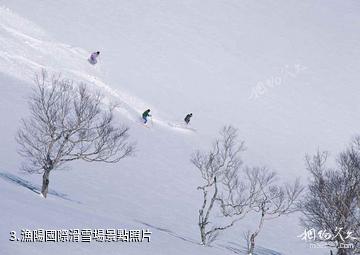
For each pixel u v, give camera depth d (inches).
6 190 1058.1
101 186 1700.3
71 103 1844.2
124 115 2519.7
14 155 1658.5
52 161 1283.2
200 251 1055.0
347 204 1203.9
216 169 1531.7
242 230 1708.9
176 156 2287.2
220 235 1574.8
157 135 2475.4
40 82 2374.5
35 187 1368.1
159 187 1893.5
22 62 2546.8
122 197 1652.3
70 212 1020.5
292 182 2306.8
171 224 1517.0
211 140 2655.0
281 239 1716.3
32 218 824.3
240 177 2176.4
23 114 2006.6
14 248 645.3
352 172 1242.0
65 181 1625.2
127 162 2032.5
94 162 1892.2
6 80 2299.5
